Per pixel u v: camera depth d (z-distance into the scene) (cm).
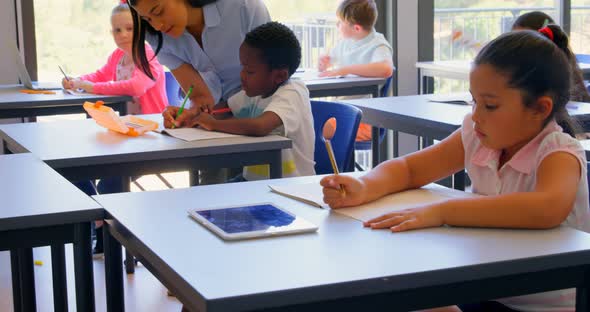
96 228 292
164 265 109
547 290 115
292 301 98
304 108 238
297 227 124
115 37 378
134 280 287
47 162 193
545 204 123
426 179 155
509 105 131
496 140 136
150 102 380
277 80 241
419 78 464
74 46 410
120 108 368
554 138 133
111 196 149
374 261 109
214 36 251
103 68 400
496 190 144
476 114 135
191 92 247
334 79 398
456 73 413
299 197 145
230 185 159
